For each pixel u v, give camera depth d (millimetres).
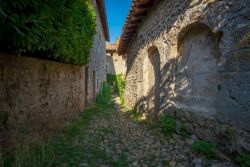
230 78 2740
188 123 3875
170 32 4516
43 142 3350
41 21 2406
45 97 4176
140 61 7348
